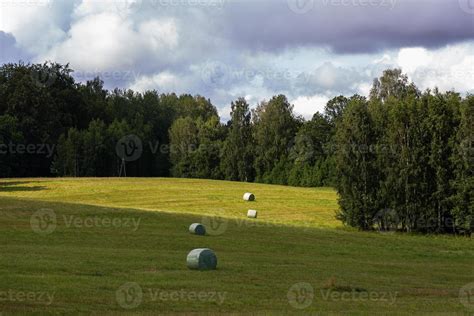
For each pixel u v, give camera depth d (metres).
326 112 120.38
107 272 25.72
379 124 61.06
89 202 68.44
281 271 29.02
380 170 59.53
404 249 42.75
